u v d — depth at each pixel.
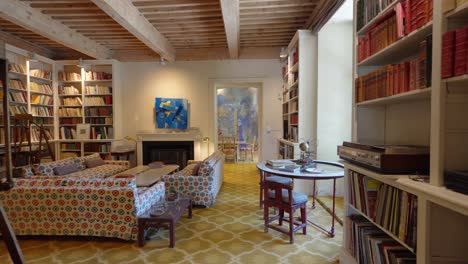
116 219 2.64
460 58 1.08
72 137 6.30
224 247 2.62
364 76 1.99
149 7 4.01
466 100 1.20
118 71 6.42
